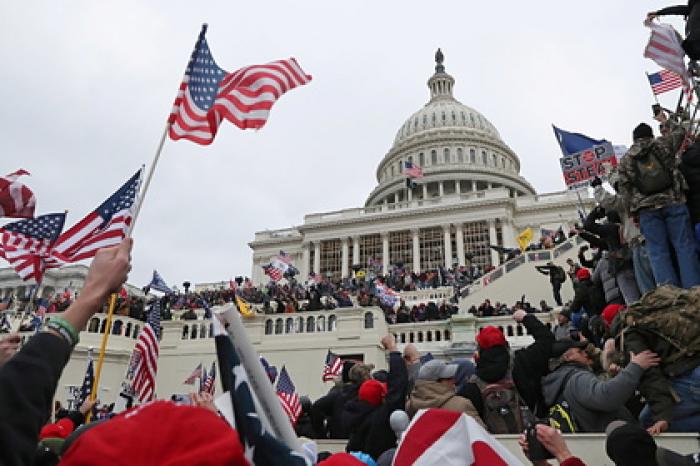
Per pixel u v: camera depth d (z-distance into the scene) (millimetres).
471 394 4992
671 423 4352
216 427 1377
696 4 7211
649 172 6840
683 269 6543
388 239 68250
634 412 5656
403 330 22469
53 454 2400
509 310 22766
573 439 4230
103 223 8195
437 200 68875
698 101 9336
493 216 64688
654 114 8734
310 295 33875
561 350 4824
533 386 4777
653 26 9250
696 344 4238
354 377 6824
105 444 1255
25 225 8250
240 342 1947
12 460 1416
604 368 5383
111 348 22562
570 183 12500
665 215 6797
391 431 4980
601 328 8031
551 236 37656
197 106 5852
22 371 1563
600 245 9484
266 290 40375
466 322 21312
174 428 1320
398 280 43094
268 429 1836
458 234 64938
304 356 21531
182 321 23516
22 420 1482
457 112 101188
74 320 1788
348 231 69812
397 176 91500
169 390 22328
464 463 2307
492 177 88000
